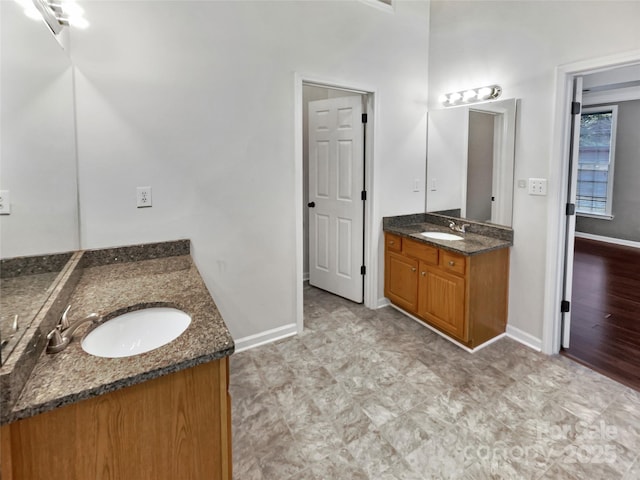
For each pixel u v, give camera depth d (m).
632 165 5.70
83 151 2.02
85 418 1.04
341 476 1.65
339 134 3.55
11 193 1.14
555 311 2.63
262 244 2.74
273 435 1.89
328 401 2.16
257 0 2.49
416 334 2.99
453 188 3.33
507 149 2.80
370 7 3.05
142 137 2.18
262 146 2.63
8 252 1.10
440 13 3.31
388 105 3.28
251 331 2.79
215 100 2.40
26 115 1.29
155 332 1.54
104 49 2.02
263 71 2.57
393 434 1.90
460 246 2.72
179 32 2.23
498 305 2.85
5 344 0.96
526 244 2.74
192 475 1.22
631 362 2.54
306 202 4.24
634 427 1.92
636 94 5.43
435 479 1.63
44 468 1.01
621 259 5.09
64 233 1.71
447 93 3.28
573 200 2.59
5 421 0.87
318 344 2.83
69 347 1.19
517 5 2.66
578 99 2.49
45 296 1.38
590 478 1.62
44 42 1.49
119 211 2.16
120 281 1.83
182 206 2.37
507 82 2.77
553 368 2.48
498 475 1.64
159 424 1.15
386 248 3.46
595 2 2.21
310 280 4.14
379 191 3.37
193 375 1.18
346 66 2.97
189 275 1.95
